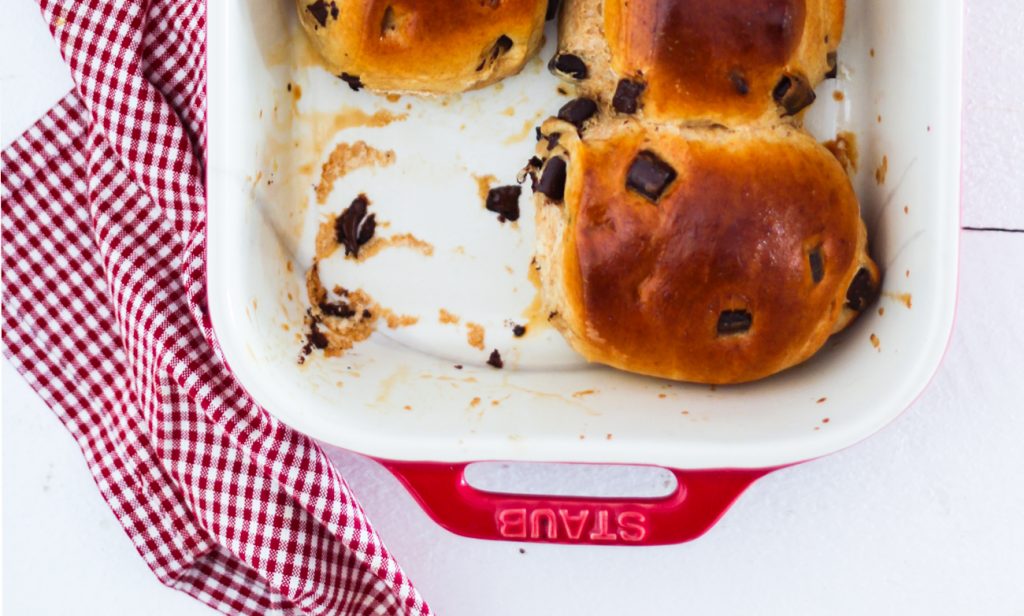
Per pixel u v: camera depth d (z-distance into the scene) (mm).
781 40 453
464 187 498
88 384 513
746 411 471
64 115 508
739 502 515
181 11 496
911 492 511
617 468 514
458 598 516
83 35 491
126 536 519
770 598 514
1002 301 506
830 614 513
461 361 498
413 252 500
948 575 510
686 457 457
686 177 455
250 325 464
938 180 448
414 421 473
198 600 516
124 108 491
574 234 462
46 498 518
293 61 493
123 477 509
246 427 490
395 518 516
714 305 458
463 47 470
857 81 490
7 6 511
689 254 455
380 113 497
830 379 471
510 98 495
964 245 506
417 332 500
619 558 517
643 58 455
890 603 512
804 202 457
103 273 512
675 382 483
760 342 461
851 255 463
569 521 471
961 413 508
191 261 484
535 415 477
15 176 508
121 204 502
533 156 496
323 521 491
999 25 502
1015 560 508
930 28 451
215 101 454
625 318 462
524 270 499
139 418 510
